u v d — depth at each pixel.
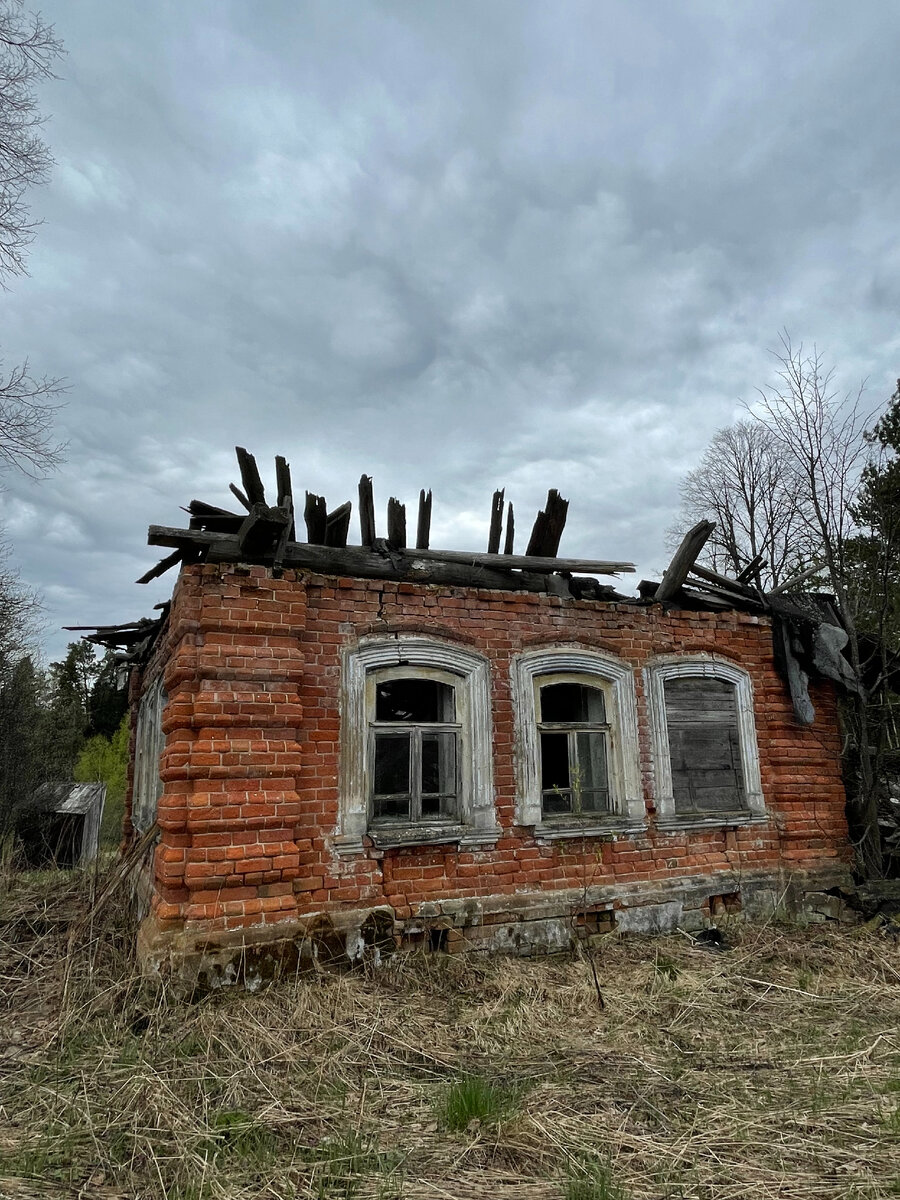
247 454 6.67
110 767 29.22
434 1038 5.10
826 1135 3.87
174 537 6.43
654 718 8.31
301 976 5.90
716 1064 4.82
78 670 39.06
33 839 18.75
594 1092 4.35
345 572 7.22
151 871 6.68
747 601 9.30
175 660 6.20
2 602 19.59
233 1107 4.07
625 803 7.90
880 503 10.20
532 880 7.25
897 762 9.87
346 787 6.57
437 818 7.12
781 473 21.67
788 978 6.59
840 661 9.04
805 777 8.98
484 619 7.57
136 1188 3.35
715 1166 3.54
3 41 7.98
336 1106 4.11
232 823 5.89
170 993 5.39
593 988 6.13
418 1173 3.48
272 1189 3.31
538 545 8.35
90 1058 4.64
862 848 9.15
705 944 7.43
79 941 6.43
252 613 6.37
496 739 7.39
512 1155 3.65
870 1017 5.73
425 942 6.59
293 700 6.34
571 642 7.99
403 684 7.77
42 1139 3.73
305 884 6.23
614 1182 3.37
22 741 20.19
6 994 5.78
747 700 8.96
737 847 8.50
